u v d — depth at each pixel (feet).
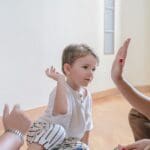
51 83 12.57
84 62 4.35
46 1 12.05
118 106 13.29
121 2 16.34
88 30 14.38
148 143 3.51
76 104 4.35
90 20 14.44
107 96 15.62
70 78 4.44
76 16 13.64
